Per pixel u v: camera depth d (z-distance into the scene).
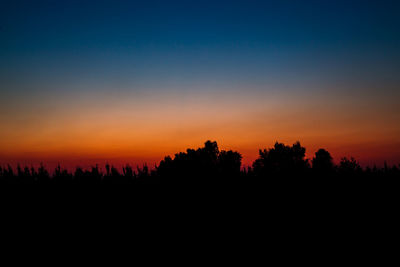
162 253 30.84
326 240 30.98
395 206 43.44
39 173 74.56
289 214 44.47
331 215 42.06
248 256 27.67
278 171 66.06
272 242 32.03
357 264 23.23
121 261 28.88
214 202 54.34
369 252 25.97
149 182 69.94
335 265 23.39
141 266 26.94
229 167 68.38
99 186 70.06
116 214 50.97
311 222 39.28
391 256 24.47
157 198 59.44
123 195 62.56
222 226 41.19
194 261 27.52
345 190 54.53
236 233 37.16
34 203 57.00
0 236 39.88
